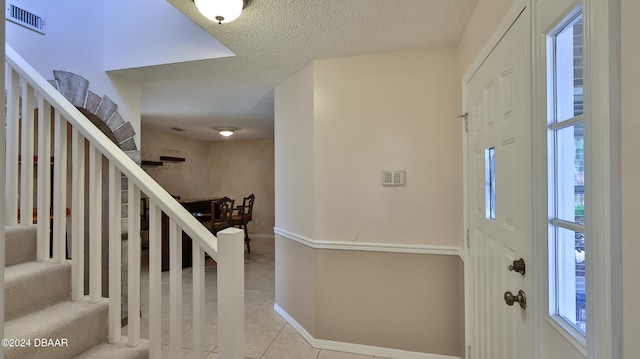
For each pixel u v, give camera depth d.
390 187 2.28
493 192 1.44
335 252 2.38
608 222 0.61
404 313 2.25
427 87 2.21
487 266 1.52
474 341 1.77
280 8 1.70
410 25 1.88
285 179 2.90
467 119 1.87
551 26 0.88
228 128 5.56
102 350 1.43
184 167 6.66
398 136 2.26
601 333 0.63
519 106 1.11
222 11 1.59
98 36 2.56
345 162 2.37
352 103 2.35
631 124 0.56
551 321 0.91
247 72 2.68
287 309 2.86
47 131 1.63
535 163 0.99
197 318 1.23
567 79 0.85
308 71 2.50
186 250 4.55
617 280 0.59
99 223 1.53
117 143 2.73
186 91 3.23
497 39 1.33
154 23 2.52
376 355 2.28
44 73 2.21
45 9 2.21
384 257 2.29
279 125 3.00
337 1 1.63
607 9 0.61
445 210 2.18
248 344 2.46
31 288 1.42
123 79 2.78
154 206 1.35
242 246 1.20
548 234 0.92
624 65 0.57
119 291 1.51
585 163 0.68
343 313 2.37
